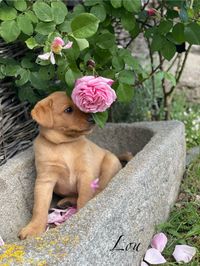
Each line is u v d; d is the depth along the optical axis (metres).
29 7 0.68
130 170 0.62
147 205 0.63
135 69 0.75
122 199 0.56
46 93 0.76
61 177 0.68
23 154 0.70
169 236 0.69
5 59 0.71
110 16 0.75
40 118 0.64
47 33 0.65
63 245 0.47
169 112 1.05
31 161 0.69
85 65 0.69
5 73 0.70
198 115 1.10
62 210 0.70
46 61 0.65
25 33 0.66
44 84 0.71
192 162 0.89
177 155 0.77
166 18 0.79
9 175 0.65
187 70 1.21
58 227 0.50
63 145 0.67
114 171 0.72
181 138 0.80
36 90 0.76
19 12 0.68
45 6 0.65
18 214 0.66
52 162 0.66
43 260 0.45
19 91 0.73
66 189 0.69
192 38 0.74
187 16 0.75
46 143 0.67
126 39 1.09
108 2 0.73
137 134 0.82
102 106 0.63
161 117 1.06
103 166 0.72
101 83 0.62
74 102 0.63
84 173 0.67
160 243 0.65
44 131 0.66
